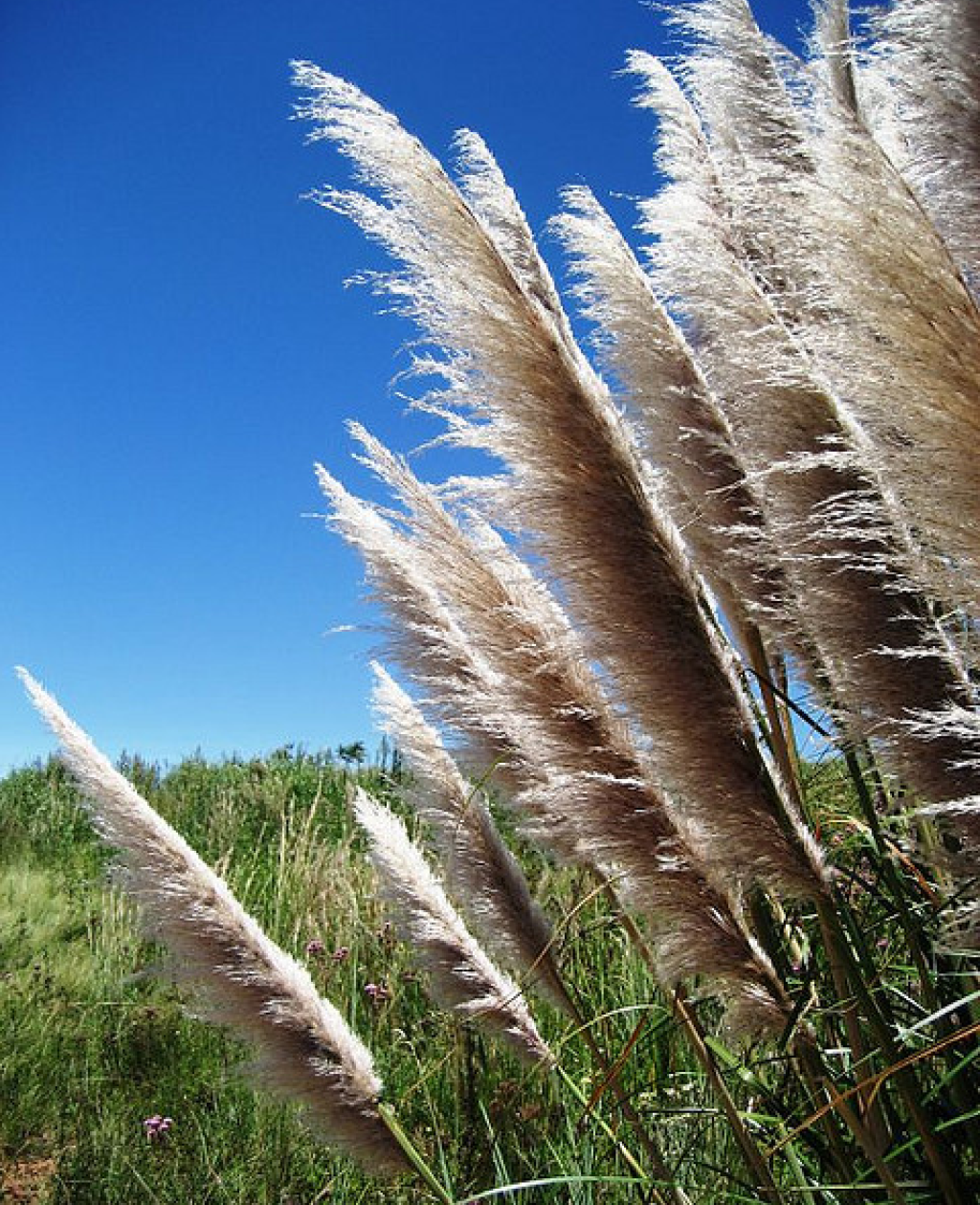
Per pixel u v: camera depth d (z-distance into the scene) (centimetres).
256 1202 435
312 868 728
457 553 257
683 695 207
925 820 218
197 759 1550
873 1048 255
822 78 204
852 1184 226
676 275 239
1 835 1285
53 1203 453
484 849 317
